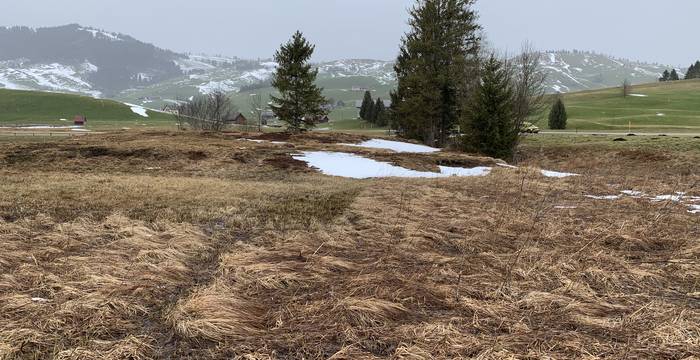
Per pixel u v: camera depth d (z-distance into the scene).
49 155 16.88
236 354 3.53
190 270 5.45
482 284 5.10
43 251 5.84
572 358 3.43
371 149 23.58
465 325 4.05
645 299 4.75
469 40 35.00
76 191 10.31
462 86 32.78
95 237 6.66
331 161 19.03
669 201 10.19
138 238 6.53
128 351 3.46
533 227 7.95
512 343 3.65
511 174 16.84
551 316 4.24
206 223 7.89
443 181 14.67
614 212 9.47
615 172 18.80
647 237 7.27
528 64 32.75
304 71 34.94
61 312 4.02
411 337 3.78
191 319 3.95
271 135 28.27
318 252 6.33
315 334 3.86
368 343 3.73
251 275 5.20
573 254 6.27
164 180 12.96
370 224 8.07
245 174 15.83
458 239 7.16
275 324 4.07
